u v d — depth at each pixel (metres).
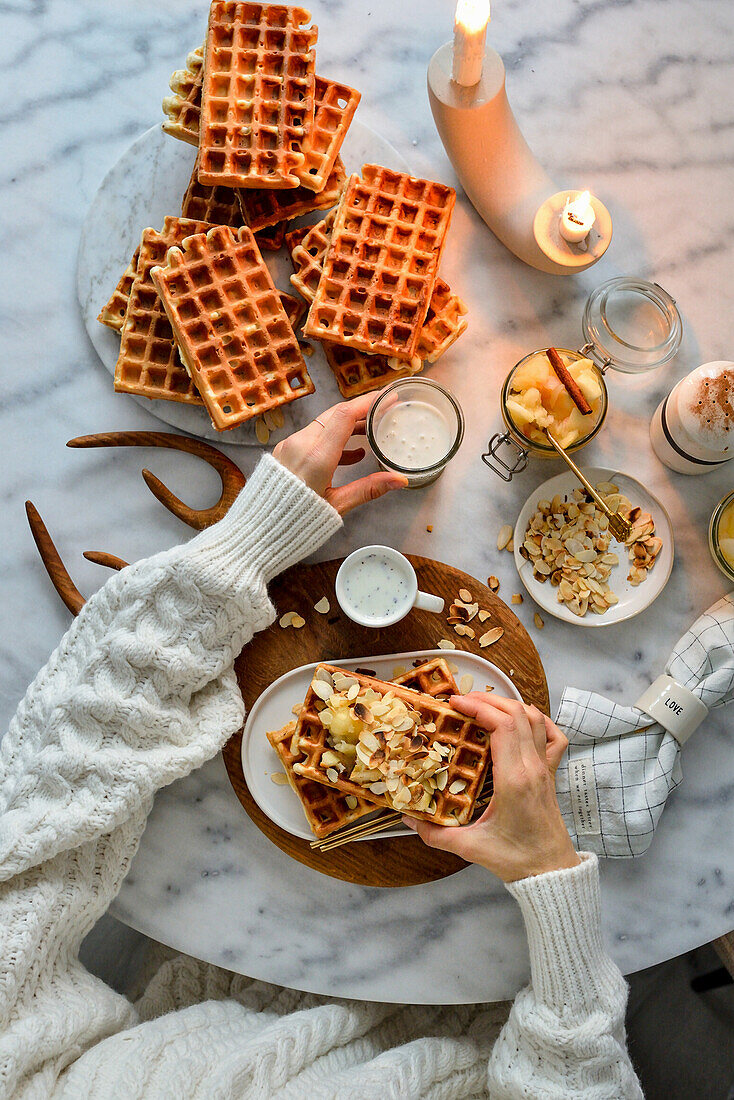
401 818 0.98
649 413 1.07
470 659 1.02
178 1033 0.96
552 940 0.94
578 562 1.03
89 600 0.98
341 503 0.99
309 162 1.00
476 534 1.06
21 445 1.07
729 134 1.08
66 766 0.94
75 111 1.08
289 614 1.03
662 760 1.01
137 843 1.00
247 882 1.04
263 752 1.02
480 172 1.00
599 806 1.02
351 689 0.96
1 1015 0.91
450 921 1.03
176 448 1.05
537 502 1.04
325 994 1.03
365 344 0.99
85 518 1.07
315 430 0.98
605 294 1.01
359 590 1.01
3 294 1.08
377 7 1.08
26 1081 0.90
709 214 1.07
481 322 1.07
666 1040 1.22
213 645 0.97
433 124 1.08
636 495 1.04
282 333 1.02
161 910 1.03
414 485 1.04
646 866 1.04
